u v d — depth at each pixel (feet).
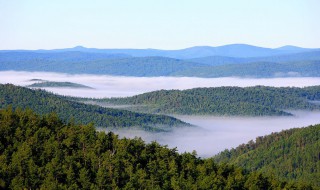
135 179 358.64
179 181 367.04
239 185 392.06
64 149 390.21
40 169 355.56
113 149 400.88
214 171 403.75
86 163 376.27
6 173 352.69
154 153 412.36
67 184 350.02
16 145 387.34
